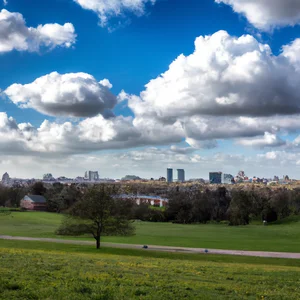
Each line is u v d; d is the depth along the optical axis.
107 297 15.00
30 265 23.44
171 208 171.38
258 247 65.38
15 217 151.00
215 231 106.94
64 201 196.38
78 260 29.73
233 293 18.33
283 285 22.33
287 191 188.00
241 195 166.50
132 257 42.88
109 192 63.59
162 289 17.52
